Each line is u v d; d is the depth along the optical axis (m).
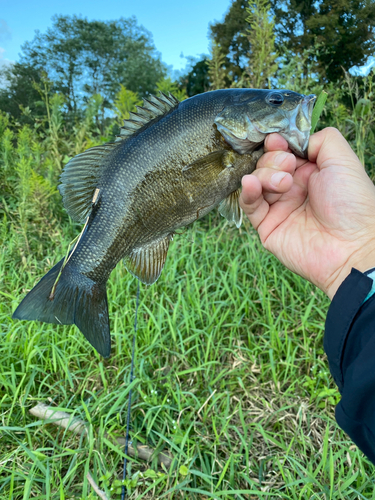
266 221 0.30
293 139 0.26
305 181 0.29
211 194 0.27
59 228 0.74
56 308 0.27
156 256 0.28
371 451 0.17
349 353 0.19
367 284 0.18
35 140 0.97
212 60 0.89
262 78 0.68
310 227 0.28
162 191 0.26
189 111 0.26
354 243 0.25
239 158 0.27
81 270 0.28
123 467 0.35
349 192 0.25
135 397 0.41
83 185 0.27
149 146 0.26
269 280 0.56
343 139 0.27
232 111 0.26
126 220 0.27
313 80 0.68
